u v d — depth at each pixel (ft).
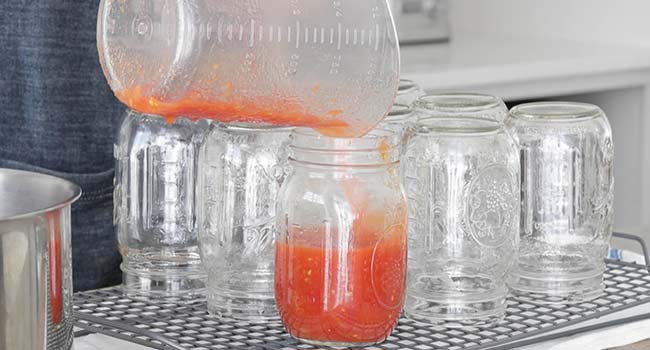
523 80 7.89
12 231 2.53
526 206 3.66
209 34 2.89
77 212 4.52
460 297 3.38
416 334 3.26
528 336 3.22
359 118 3.09
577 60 8.10
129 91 2.99
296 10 2.96
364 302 3.13
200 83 2.91
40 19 4.38
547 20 9.58
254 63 2.94
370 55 3.05
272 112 3.03
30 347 2.60
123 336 3.16
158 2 2.88
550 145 3.63
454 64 7.92
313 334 3.16
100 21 3.02
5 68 4.51
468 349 3.09
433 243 3.40
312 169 3.17
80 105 4.49
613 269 3.96
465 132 3.39
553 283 3.61
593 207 3.65
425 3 9.29
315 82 3.00
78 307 3.50
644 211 8.65
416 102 3.68
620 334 3.34
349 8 3.02
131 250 3.68
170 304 3.57
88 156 4.55
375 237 3.15
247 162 3.37
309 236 3.15
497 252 3.39
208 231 3.41
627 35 8.94
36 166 4.53
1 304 2.53
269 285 3.40
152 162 3.66
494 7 10.07
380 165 3.17
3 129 4.58
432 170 3.40
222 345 3.14
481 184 3.37
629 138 8.64
